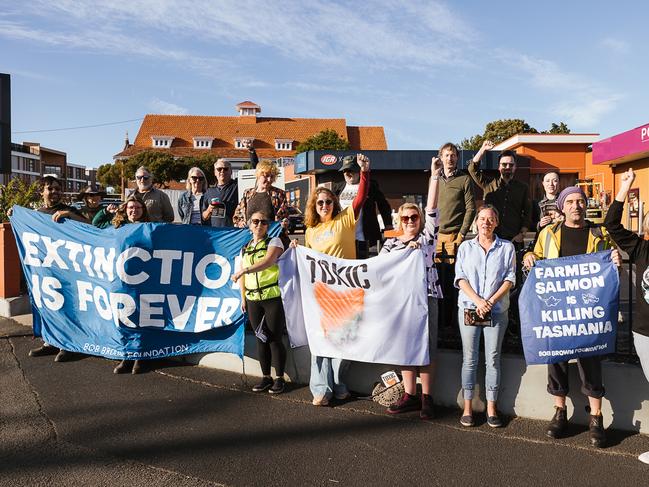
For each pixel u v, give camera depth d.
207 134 67.50
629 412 4.14
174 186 51.50
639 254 3.70
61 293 6.04
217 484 3.39
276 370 5.05
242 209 6.29
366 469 3.60
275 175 6.09
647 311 3.59
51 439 4.01
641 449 3.85
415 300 4.50
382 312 4.58
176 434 4.12
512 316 5.09
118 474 3.50
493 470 3.58
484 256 4.26
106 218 6.88
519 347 4.84
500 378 4.46
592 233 4.18
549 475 3.51
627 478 3.46
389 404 4.56
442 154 5.92
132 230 5.70
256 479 3.46
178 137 66.31
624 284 7.34
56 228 6.12
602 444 3.89
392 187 32.16
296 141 67.38
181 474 3.51
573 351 4.01
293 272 4.98
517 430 4.21
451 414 4.56
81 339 5.91
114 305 5.66
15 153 78.00
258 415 4.52
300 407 4.70
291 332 5.01
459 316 4.39
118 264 5.64
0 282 7.71
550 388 4.16
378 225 6.14
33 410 4.56
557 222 4.40
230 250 5.59
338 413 4.57
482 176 5.94
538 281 4.10
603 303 3.98
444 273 5.29
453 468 3.61
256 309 5.04
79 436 4.07
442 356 4.73
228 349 5.55
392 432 4.19
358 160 4.88
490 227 4.26
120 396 4.91
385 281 4.58
